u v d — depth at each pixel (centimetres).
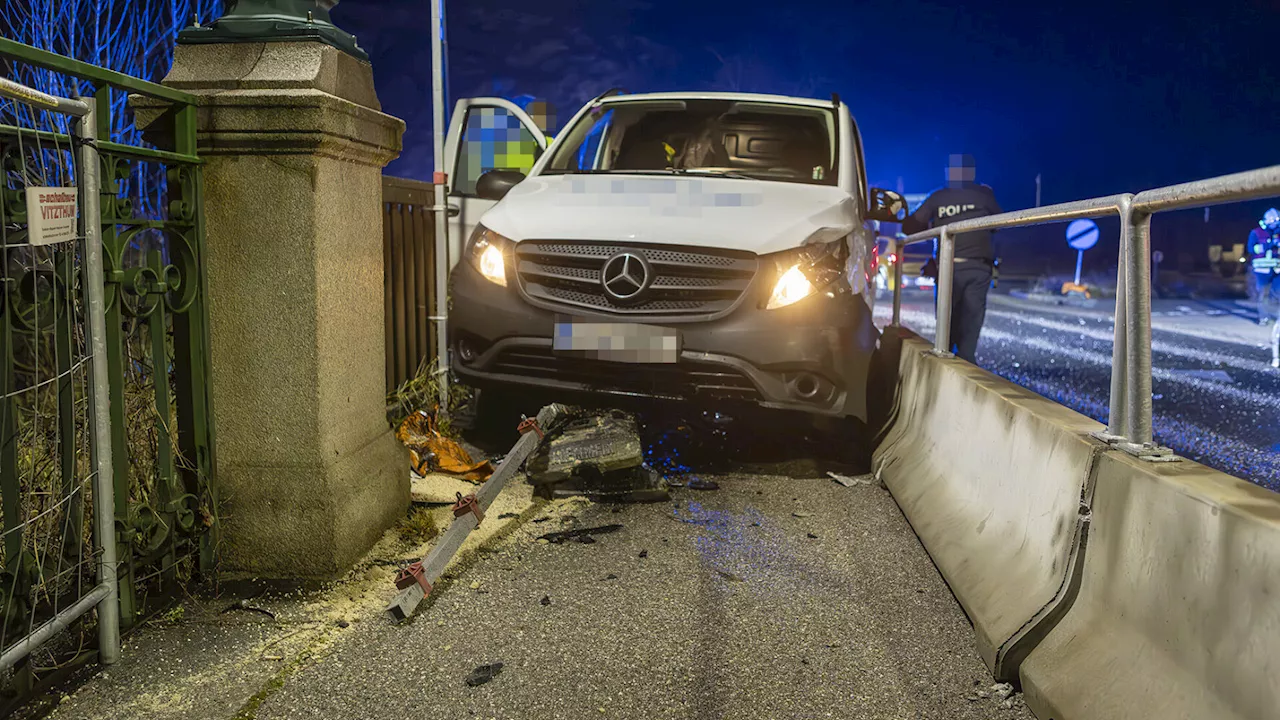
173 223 323
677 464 546
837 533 426
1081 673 244
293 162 342
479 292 539
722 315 498
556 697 271
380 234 416
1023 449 325
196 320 340
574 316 510
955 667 292
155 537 318
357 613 329
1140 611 231
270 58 347
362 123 373
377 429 416
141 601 327
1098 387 861
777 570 378
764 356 494
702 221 516
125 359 325
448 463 504
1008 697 272
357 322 390
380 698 270
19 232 253
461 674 285
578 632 316
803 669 290
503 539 412
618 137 688
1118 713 221
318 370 351
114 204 290
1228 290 2661
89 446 288
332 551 354
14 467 254
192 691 273
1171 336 1346
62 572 274
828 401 508
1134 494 238
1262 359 1071
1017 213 363
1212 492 210
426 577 332
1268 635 184
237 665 289
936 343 493
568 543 407
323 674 284
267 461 354
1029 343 1248
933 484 428
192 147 334
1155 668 219
